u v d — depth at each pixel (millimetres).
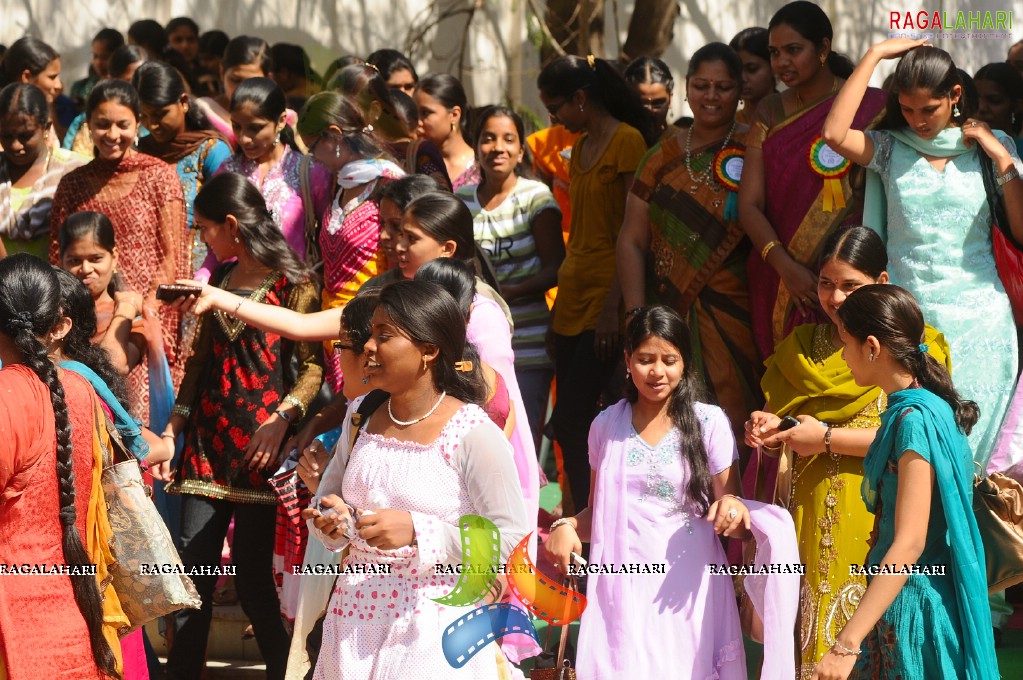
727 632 4082
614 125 6238
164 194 6055
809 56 5277
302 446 4582
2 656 3389
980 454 4828
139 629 4145
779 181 5320
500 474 3301
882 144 4945
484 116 6102
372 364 3307
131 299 5086
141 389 5520
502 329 4191
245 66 7461
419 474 3299
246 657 5434
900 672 3514
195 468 4812
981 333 4840
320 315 4656
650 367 4109
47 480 3469
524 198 6129
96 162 6109
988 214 4871
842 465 4281
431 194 4289
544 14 10586
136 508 3779
